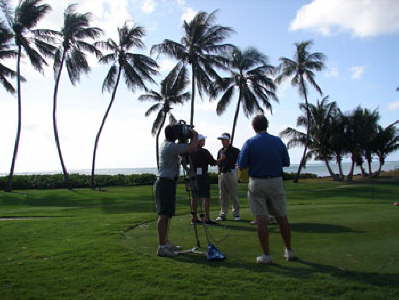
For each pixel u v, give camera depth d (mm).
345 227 6645
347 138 45938
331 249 5219
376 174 52344
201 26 32250
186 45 33094
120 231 7098
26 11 29469
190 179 6090
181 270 4492
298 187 31766
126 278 4262
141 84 33406
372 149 50969
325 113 46125
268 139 4859
